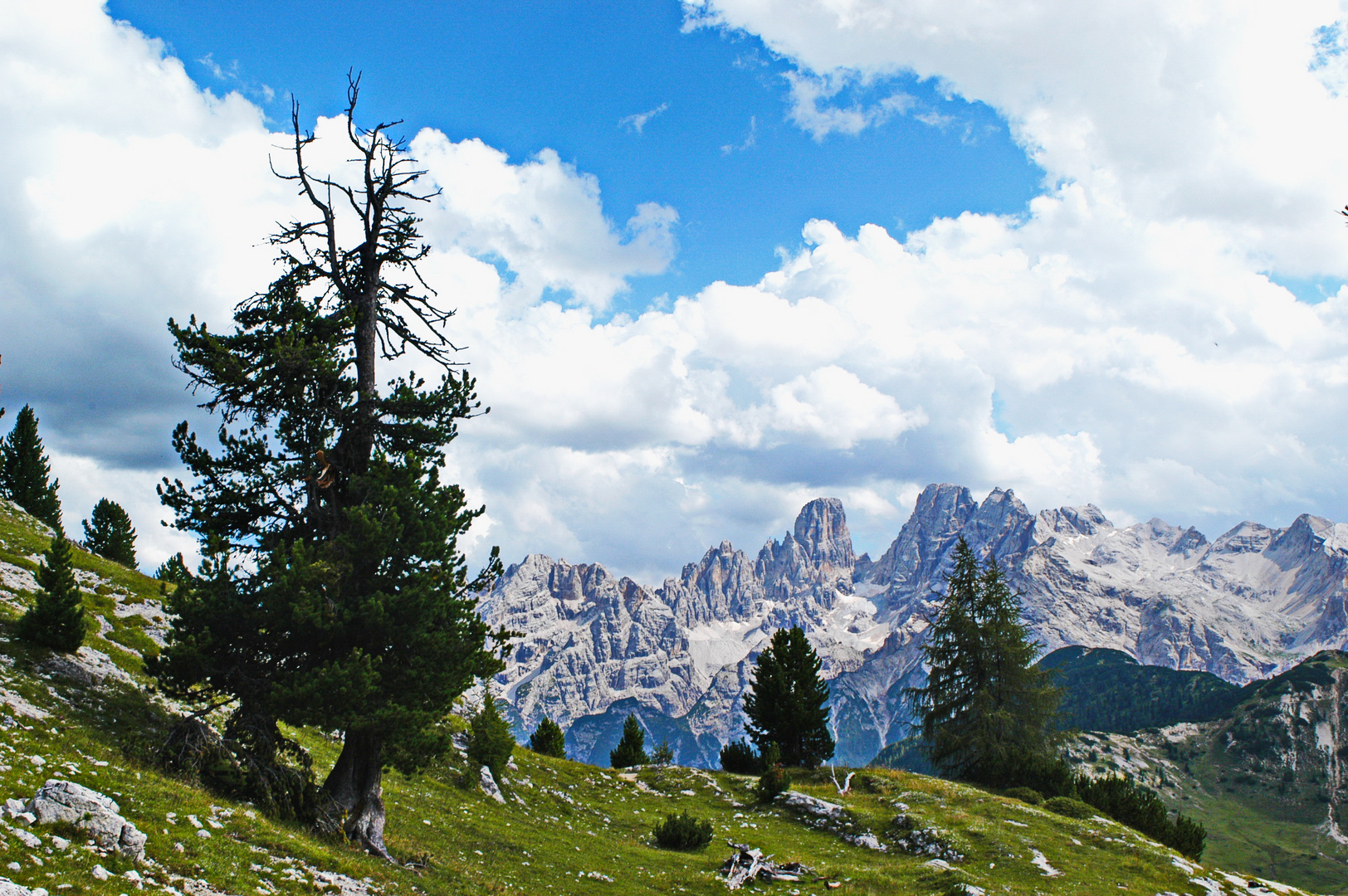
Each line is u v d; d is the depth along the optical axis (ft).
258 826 69.62
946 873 127.65
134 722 87.35
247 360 87.97
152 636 122.72
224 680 81.71
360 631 85.46
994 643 246.68
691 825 144.46
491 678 93.50
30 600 112.06
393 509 85.97
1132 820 200.03
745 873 118.62
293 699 78.89
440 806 121.08
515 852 109.91
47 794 52.49
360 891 65.46
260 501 90.17
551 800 161.38
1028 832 159.12
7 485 234.79
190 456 88.38
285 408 91.20
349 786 84.94
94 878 46.93
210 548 82.79
